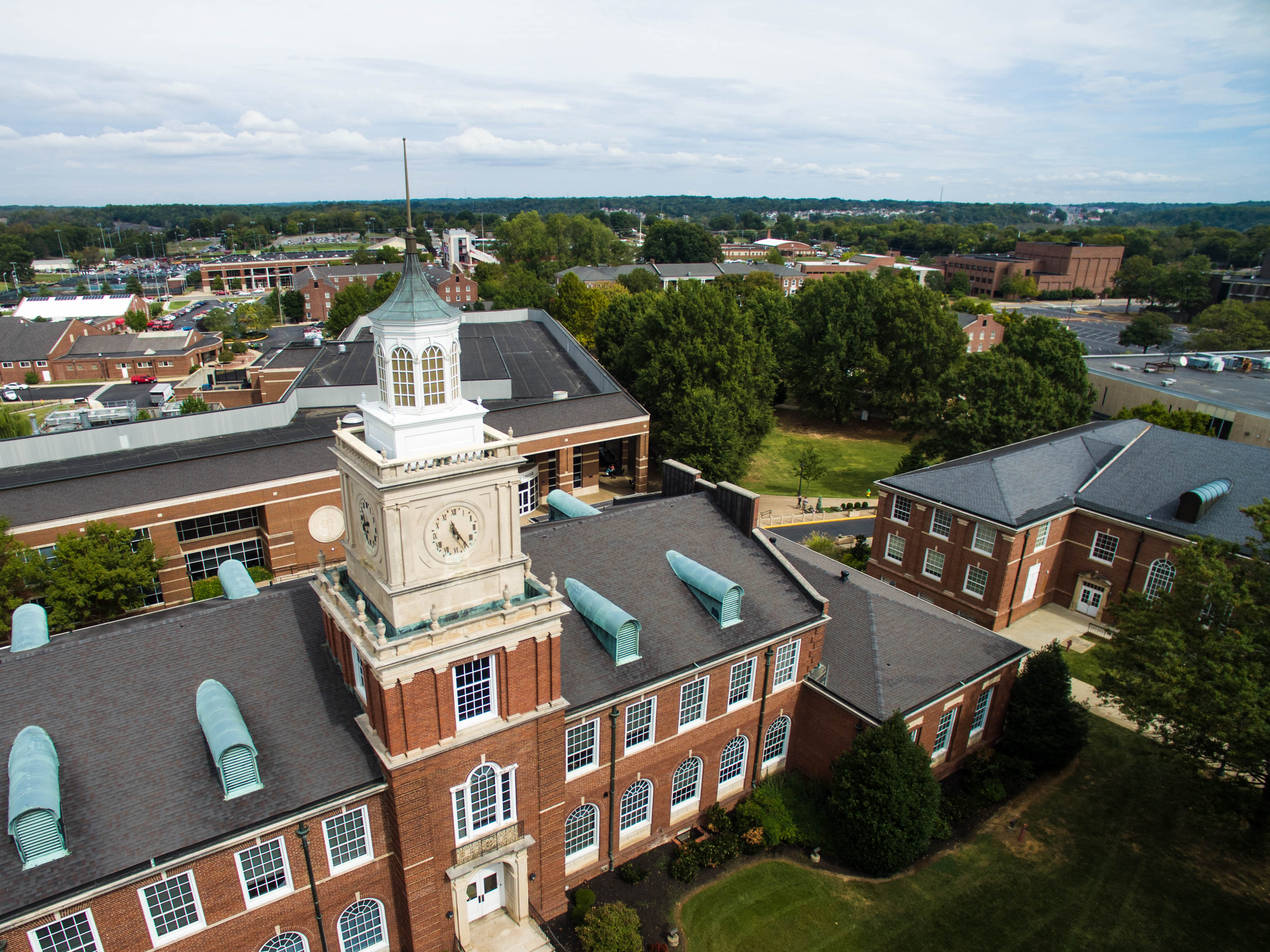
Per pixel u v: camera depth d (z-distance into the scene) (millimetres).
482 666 25281
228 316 172375
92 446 57844
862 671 35094
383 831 25609
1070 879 32531
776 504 76938
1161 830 35312
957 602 53188
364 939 26859
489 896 28922
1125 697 34188
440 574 24109
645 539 35562
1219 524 47406
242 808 22922
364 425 26125
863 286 98375
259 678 25766
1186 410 74375
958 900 31344
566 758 29047
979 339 136375
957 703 35906
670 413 79062
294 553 56625
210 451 59156
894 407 97500
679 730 32125
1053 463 55594
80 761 22359
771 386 82438
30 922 20000
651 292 105562
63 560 43906
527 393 78000
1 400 117312
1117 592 51781
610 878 31750
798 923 30031
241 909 23516
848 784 32438
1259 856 33906
